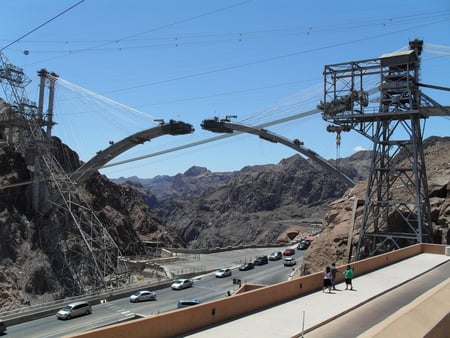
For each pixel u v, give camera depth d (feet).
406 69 151.84
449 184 168.14
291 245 429.79
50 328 149.18
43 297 278.67
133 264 329.11
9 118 334.24
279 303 74.84
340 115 158.20
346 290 85.15
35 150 344.90
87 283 307.37
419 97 153.38
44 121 346.54
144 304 190.60
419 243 139.44
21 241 311.06
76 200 374.02
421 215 151.53
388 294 82.89
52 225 336.08
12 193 333.21
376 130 158.30
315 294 81.76
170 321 56.29
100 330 47.24
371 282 92.58
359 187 203.51
